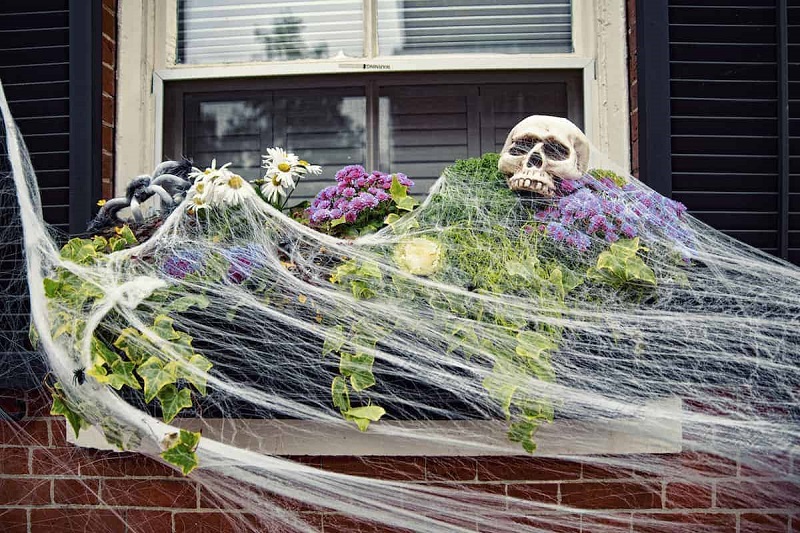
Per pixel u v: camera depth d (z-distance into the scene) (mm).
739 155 1996
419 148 2373
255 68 2389
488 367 1662
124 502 1972
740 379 1761
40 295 1832
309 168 1969
